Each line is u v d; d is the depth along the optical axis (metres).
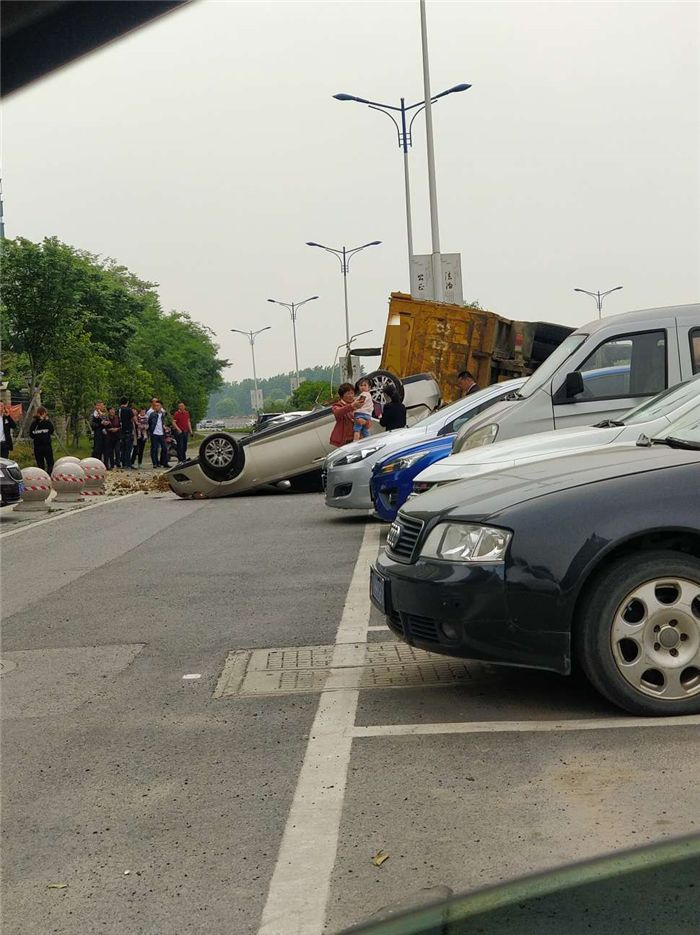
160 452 36.41
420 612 5.31
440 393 20.19
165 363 99.19
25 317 45.59
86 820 4.15
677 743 4.61
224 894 3.41
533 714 5.19
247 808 4.17
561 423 11.12
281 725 5.29
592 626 5.04
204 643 7.39
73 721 5.61
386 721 5.24
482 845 3.65
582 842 3.62
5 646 7.73
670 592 5.07
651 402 8.81
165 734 5.26
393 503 12.05
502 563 5.08
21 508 19.36
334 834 3.84
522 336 21.56
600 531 5.02
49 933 3.21
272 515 16.33
